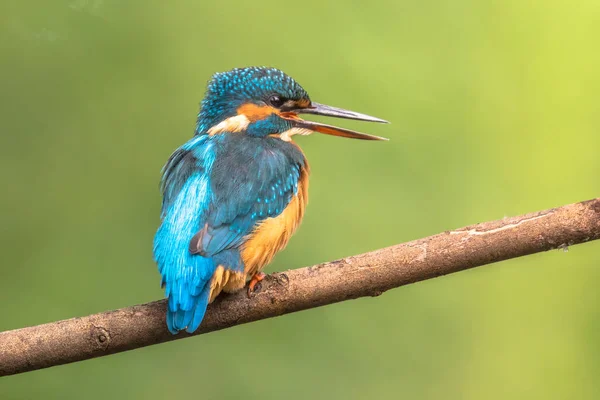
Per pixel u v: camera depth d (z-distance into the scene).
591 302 11.91
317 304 7.55
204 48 12.21
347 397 10.70
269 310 7.53
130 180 11.63
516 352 11.43
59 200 11.40
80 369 10.52
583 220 7.25
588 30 13.56
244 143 8.41
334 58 12.32
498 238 7.33
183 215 7.57
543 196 12.25
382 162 11.99
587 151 12.62
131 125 11.85
